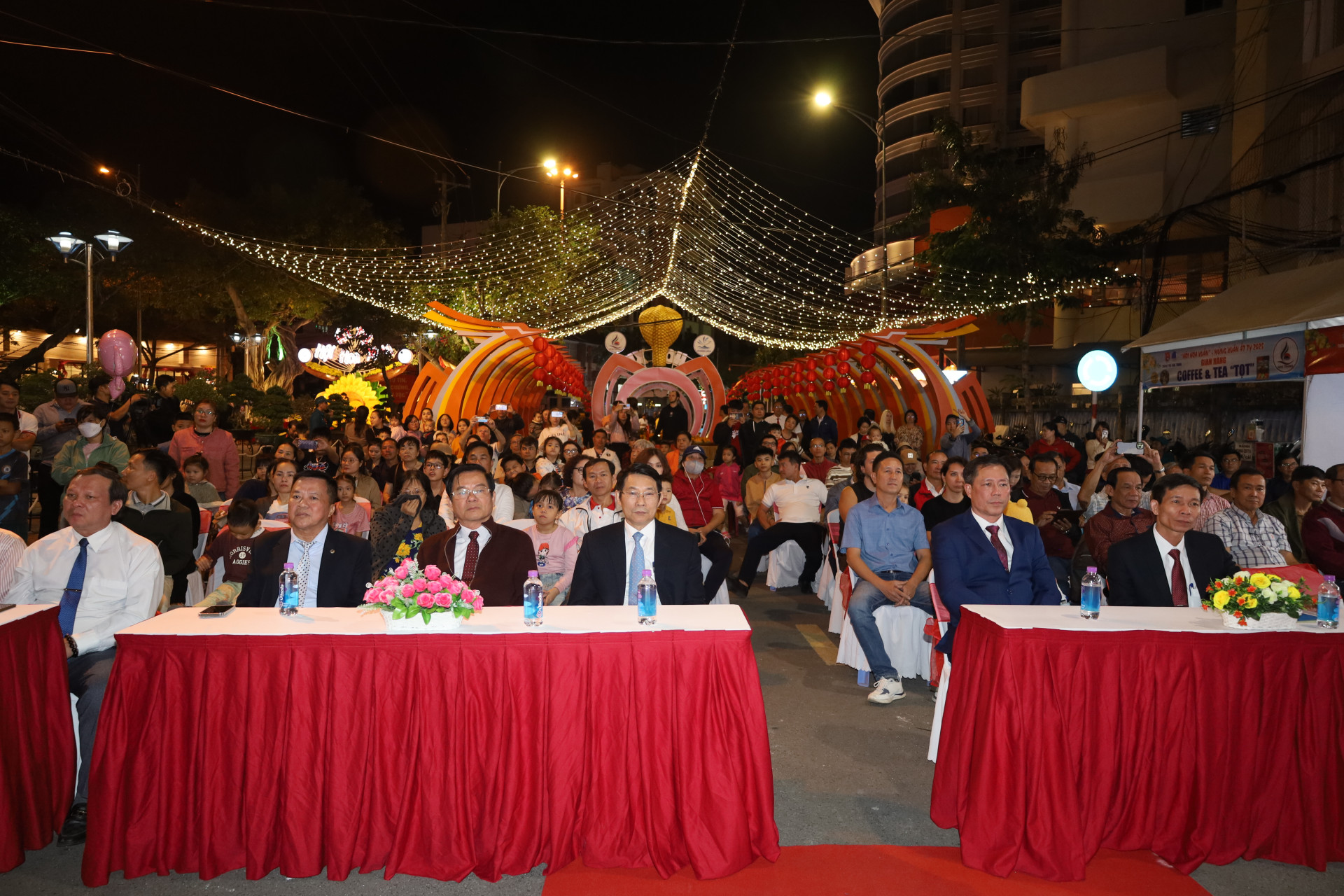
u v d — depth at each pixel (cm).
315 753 356
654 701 362
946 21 5450
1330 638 372
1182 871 359
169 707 357
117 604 442
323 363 2917
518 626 377
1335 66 1830
